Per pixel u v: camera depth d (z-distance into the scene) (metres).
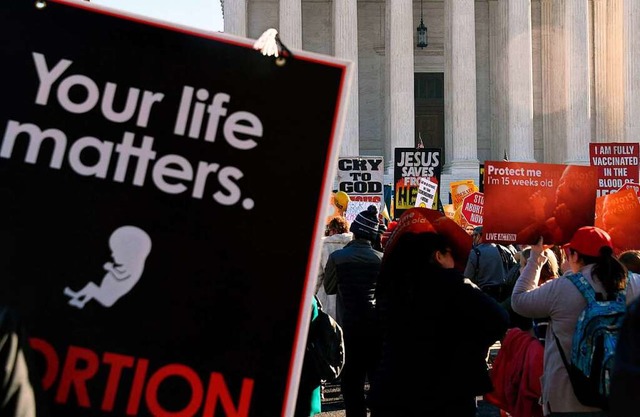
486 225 6.18
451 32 33.25
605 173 13.61
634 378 2.61
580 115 32.97
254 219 2.75
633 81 33.41
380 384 4.82
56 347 2.62
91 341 2.64
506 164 6.15
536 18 36.25
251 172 2.76
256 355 2.72
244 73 2.77
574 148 32.97
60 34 2.69
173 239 2.70
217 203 2.73
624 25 33.56
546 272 6.87
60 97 2.68
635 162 13.58
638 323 2.67
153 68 2.73
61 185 2.66
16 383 2.40
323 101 2.81
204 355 2.69
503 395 6.63
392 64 32.78
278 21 35.56
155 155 2.71
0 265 2.62
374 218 7.71
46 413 2.47
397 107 32.53
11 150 2.65
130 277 2.67
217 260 2.72
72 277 2.64
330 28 35.91
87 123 2.68
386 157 34.31
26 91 2.67
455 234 5.16
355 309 7.54
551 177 6.19
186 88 2.74
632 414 2.60
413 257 4.83
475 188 16.72
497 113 35.25
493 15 36.00
